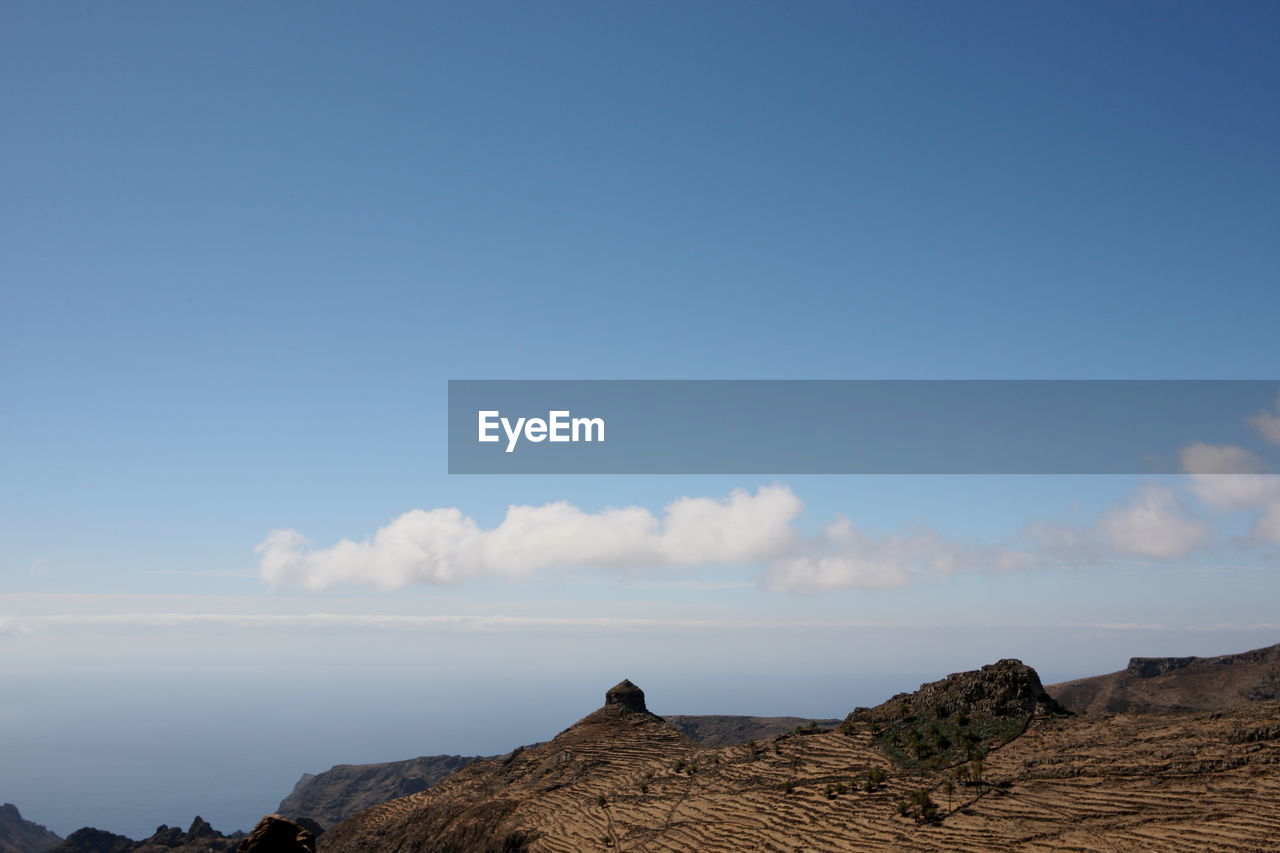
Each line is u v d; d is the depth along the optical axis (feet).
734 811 442.50
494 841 520.42
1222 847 281.13
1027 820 340.39
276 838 108.68
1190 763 347.97
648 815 479.41
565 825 507.30
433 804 647.97
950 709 479.82
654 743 655.35
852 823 383.86
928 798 381.81
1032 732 432.25
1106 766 366.84
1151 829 306.35
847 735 502.79
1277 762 329.52
